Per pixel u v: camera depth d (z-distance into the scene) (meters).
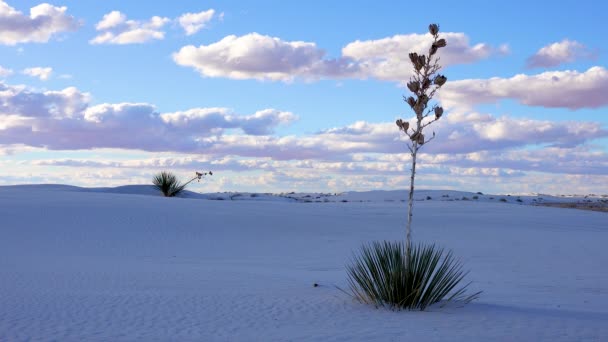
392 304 9.34
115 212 24.81
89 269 13.58
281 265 15.99
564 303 10.52
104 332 7.20
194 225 23.48
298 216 27.92
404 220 28.62
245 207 29.86
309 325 7.85
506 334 7.26
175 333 7.25
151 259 16.56
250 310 8.90
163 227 22.66
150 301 9.38
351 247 20.09
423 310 9.09
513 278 14.38
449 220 29.44
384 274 9.49
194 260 16.69
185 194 42.12
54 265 14.20
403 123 9.51
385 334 7.26
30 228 20.92
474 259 18.12
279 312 8.80
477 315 8.62
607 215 34.94
